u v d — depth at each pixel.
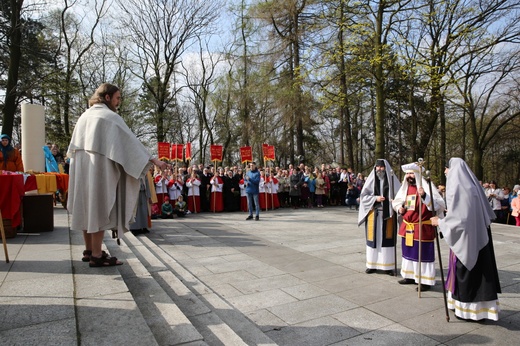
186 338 2.93
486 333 3.99
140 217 9.45
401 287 5.50
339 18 18.64
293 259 7.14
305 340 3.80
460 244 4.13
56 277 3.75
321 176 18.06
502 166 33.66
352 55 18.11
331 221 12.58
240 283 5.65
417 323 4.23
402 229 5.75
